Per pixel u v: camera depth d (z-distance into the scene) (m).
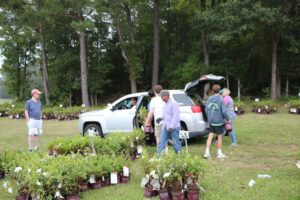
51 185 3.64
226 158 5.76
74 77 27.09
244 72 22.91
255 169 4.90
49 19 18.31
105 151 5.38
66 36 26.52
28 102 6.57
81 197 3.86
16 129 12.19
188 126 6.92
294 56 20.41
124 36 30.00
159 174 3.64
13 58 28.09
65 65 26.31
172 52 28.89
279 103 17.95
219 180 4.33
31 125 6.59
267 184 4.04
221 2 19.12
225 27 17.50
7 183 3.95
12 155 4.98
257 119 11.88
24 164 3.98
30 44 28.16
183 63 24.39
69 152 5.62
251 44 22.45
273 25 18.08
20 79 29.77
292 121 10.88
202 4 22.23
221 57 23.41
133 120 7.17
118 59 32.47
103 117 8.04
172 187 3.65
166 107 5.02
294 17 17.97
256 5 16.17
